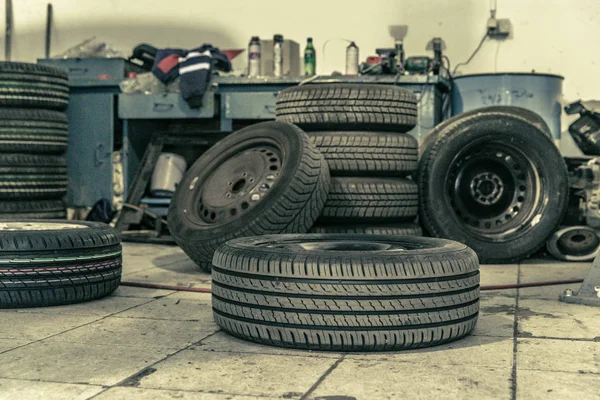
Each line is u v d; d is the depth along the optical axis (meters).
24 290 3.79
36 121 7.09
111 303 3.98
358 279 2.90
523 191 5.85
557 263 5.79
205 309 3.82
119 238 4.26
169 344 3.06
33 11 9.09
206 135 7.69
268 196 4.74
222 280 3.17
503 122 5.65
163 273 5.07
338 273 2.90
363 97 5.46
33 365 2.74
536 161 5.73
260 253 3.08
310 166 4.85
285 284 2.96
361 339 2.90
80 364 2.75
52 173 7.24
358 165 5.43
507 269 5.42
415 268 2.94
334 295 2.90
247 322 3.05
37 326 3.41
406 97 5.60
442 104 7.52
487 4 7.93
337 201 5.39
